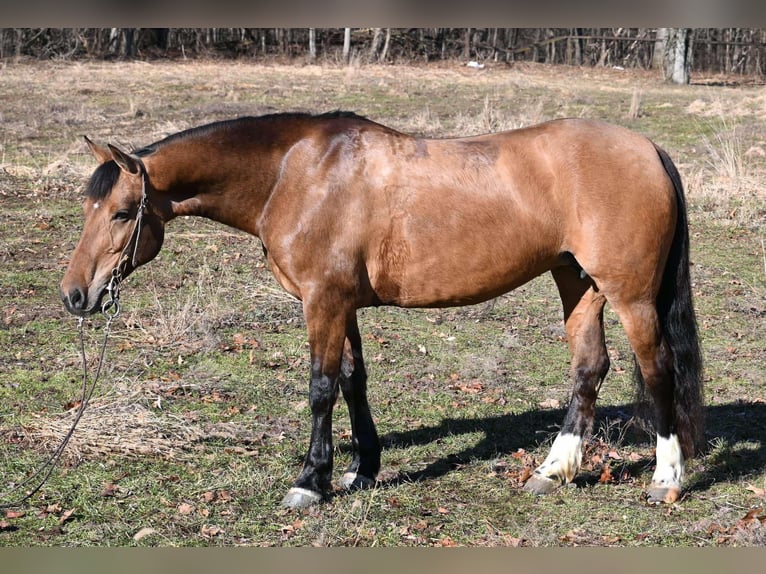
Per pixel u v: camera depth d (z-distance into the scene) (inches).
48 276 373.1
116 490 213.0
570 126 208.4
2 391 266.8
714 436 249.4
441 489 219.1
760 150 623.5
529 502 213.0
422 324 343.6
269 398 273.4
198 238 435.2
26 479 215.9
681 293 209.3
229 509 206.1
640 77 1258.6
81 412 222.1
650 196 200.8
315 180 200.8
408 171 202.4
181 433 241.8
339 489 217.8
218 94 879.1
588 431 222.2
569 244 205.8
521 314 357.4
